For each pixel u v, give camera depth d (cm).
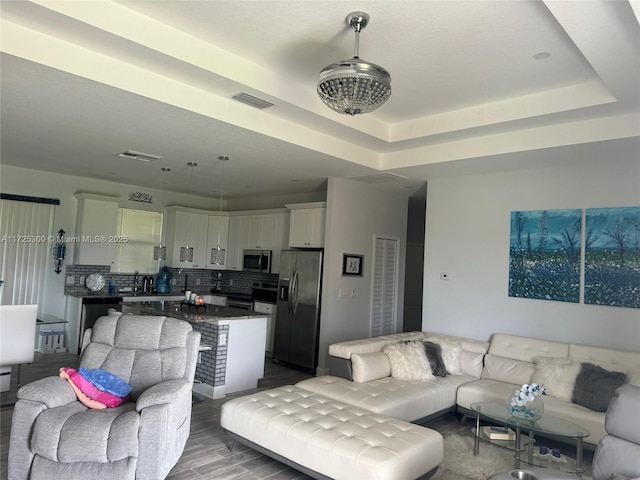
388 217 662
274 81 349
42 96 320
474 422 429
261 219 775
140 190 758
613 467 233
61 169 628
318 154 454
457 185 547
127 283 745
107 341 336
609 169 435
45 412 255
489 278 512
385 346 458
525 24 261
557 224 464
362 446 258
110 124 385
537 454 336
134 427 246
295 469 302
